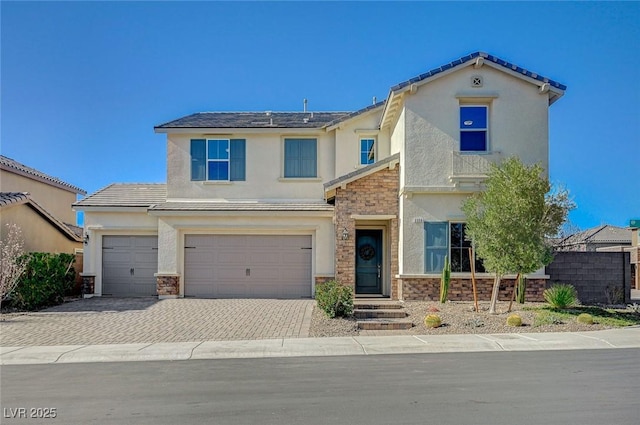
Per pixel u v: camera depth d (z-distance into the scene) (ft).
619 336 41.22
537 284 57.00
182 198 67.21
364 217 59.31
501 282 56.54
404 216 57.00
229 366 32.68
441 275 56.29
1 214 60.95
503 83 57.16
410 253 56.85
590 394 25.25
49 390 26.86
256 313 51.55
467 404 23.62
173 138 67.56
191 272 64.44
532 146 56.54
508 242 47.44
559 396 24.89
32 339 41.19
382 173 59.77
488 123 57.26
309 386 27.20
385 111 62.49
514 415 21.97
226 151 67.77
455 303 55.11
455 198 56.95
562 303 51.70
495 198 48.47
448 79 57.21
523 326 45.44
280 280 64.44
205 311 52.85
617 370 30.63
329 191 60.39
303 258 64.54
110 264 66.90
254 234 64.64
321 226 64.03
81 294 68.28
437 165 56.75
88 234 66.49
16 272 52.95
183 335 42.55
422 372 30.35
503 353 36.45
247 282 64.44
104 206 66.03
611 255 59.41
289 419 21.63
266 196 67.46
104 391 26.55
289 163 68.08
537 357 34.86
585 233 155.22
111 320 48.65
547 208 48.01
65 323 47.34
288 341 40.09
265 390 26.43
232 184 67.36
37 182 84.84
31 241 67.15
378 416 21.91
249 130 67.10
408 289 56.54
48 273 56.13
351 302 48.93
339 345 38.60
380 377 29.14
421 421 21.20
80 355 35.88
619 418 21.54
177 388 27.04
